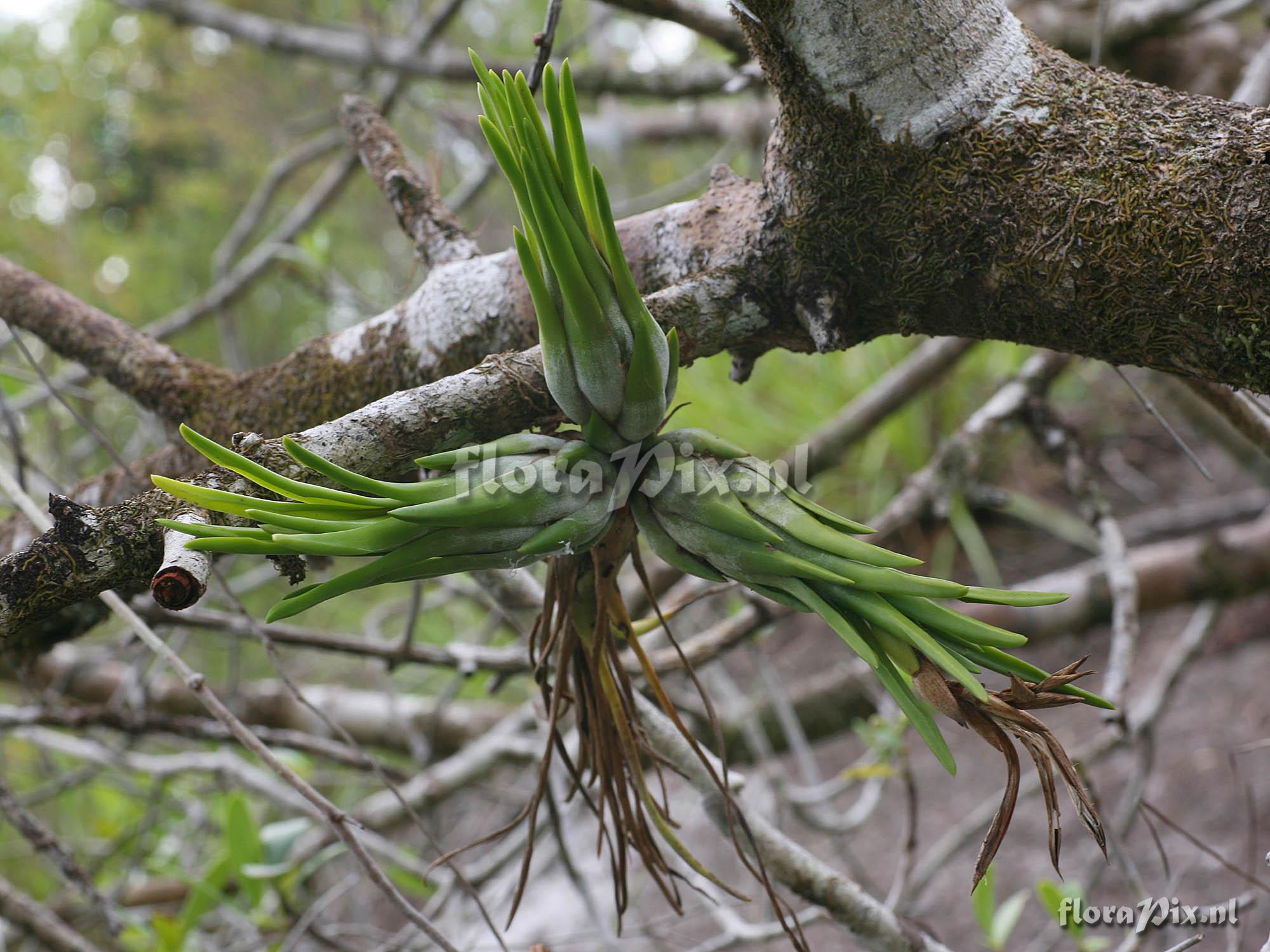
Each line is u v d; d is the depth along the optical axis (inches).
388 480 40.2
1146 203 39.6
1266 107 39.8
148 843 102.7
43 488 72.9
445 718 114.3
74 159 226.8
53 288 56.6
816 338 42.1
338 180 119.6
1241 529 112.9
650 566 89.9
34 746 132.7
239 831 69.9
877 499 152.9
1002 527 158.6
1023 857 110.3
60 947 73.4
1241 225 39.0
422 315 46.9
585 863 115.6
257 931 84.7
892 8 39.8
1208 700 122.1
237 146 240.2
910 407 152.2
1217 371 40.1
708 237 43.9
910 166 40.9
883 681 37.9
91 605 60.4
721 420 154.7
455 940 77.6
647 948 102.7
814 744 110.7
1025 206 40.4
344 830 45.6
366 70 114.0
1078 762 49.2
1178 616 137.5
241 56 236.2
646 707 49.1
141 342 54.3
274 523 36.6
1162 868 101.0
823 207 41.6
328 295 97.0
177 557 36.5
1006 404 79.0
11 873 137.8
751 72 63.1
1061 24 99.8
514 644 99.7
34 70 228.5
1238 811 104.7
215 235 244.1
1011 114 40.6
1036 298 40.9
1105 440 165.3
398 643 71.2
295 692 50.3
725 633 61.1
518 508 37.5
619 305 37.8
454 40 212.5
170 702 113.7
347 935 83.5
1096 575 111.8
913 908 90.9
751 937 66.2
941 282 41.6
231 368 121.0
